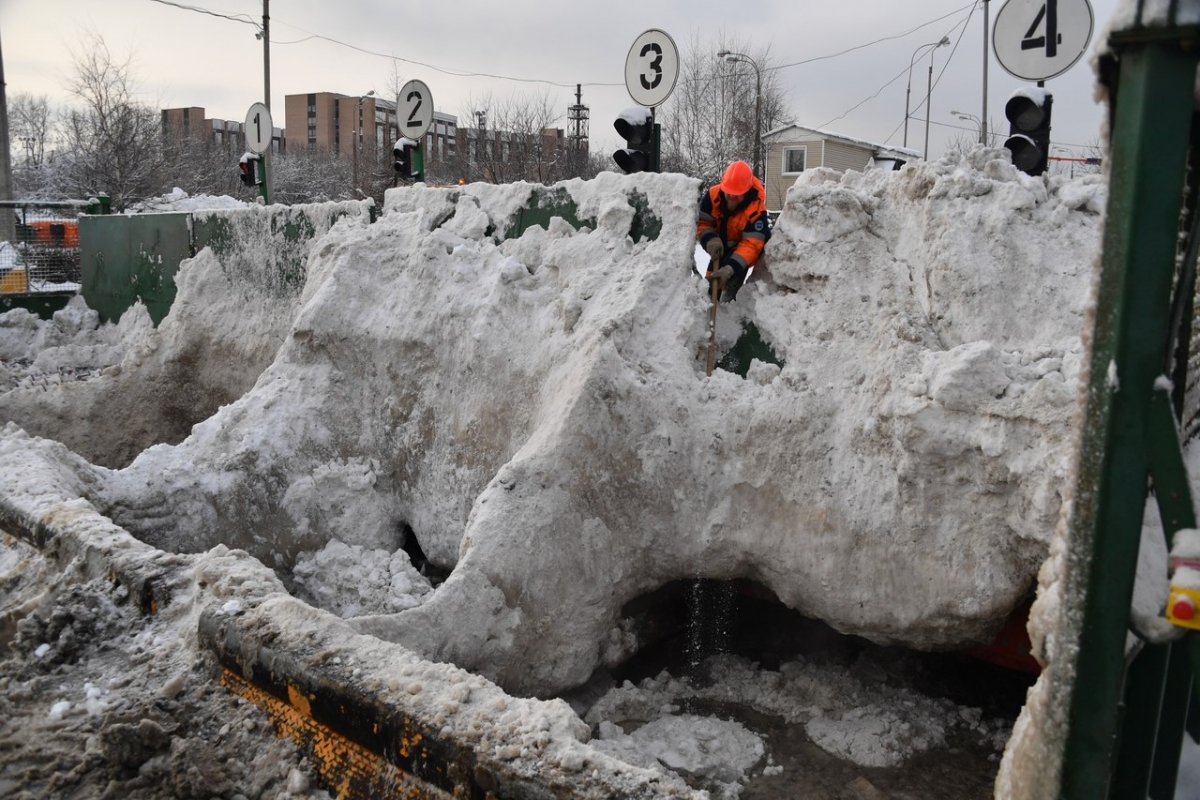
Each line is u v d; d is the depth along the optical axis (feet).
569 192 19.30
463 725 8.79
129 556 13.23
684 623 16.90
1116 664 5.79
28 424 28.32
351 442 20.54
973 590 12.35
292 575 19.07
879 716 14.07
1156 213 5.42
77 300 37.91
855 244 15.31
